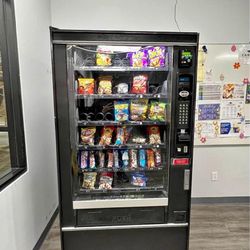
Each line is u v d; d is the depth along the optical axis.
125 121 1.63
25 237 1.71
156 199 1.65
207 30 2.39
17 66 1.63
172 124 1.55
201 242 2.00
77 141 1.62
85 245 1.69
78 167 1.68
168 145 1.60
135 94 1.62
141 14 2.36
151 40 1.44
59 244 1.97
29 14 1.83
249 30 2.40
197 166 2.60
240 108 2.49
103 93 1.62
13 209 1.53
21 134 1.69
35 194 1.91
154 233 1.71
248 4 2.37
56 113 1.48
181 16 2.37
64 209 1.61
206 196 2.67
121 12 2.35
